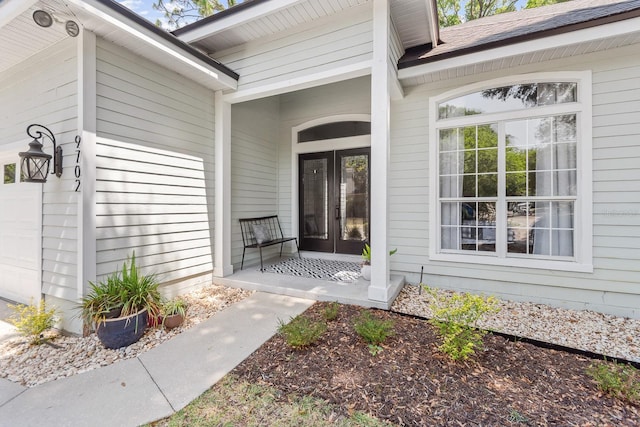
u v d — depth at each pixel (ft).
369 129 18.24
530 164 12.40
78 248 9.34
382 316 10.39
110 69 10.05
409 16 12.19
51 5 8.24
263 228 18.07
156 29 10.28
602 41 10.32
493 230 13.12
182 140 12.92
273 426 5.58
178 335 9.33
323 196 19.65
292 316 10.49
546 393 6.34
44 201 10.41
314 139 19.72
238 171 16.61
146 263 11.35
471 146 13.44
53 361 8.13
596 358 7.95
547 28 10.60
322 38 12.07
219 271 14.61
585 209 11.33
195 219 13.60
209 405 6.19
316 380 6.87
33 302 10.82
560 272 11.82
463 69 12.58
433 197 13.97
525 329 9.96
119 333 8.68
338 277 14.55
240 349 8.42
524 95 12.51
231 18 12.31
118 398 6.45
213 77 13.01
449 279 13.79
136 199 10.96
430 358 7.70
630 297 10.85
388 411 5.85
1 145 12.39
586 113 11.26
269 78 13.33
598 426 5.39
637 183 10.65
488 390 6.43
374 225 11.10
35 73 10.88
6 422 5.79
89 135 9.42
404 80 13.61
